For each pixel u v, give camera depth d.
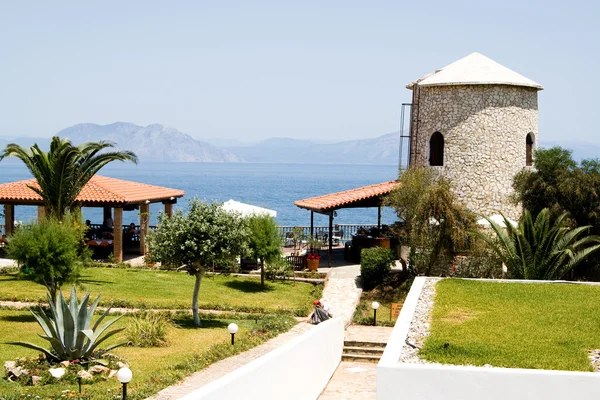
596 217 29.61
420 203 29.84
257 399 12.26
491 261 29.64
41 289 28.66
